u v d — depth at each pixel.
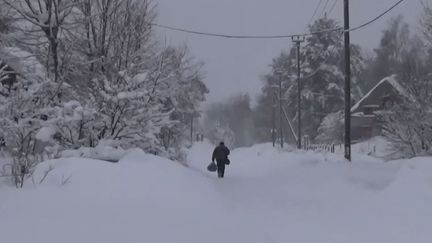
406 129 26.33
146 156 12.38
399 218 9.32
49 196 8.81
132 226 7.55
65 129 15.09
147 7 21.03
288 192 13.23
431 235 8.05
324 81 69.75
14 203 8.27
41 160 12.67
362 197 11.93
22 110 13.48
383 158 28.94
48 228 6.98
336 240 7.95
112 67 19.44
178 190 10.48
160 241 7.01
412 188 11.55
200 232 7.76
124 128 16.12
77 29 19.81
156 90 17.84
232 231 8.13
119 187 9.80
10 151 13.21
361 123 60.12
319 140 63.00
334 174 16.45
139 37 20.62
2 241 6.28
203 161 36.72
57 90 15.67
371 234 8.33
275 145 67.50
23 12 17.80
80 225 7.29
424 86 26.75
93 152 13.77
